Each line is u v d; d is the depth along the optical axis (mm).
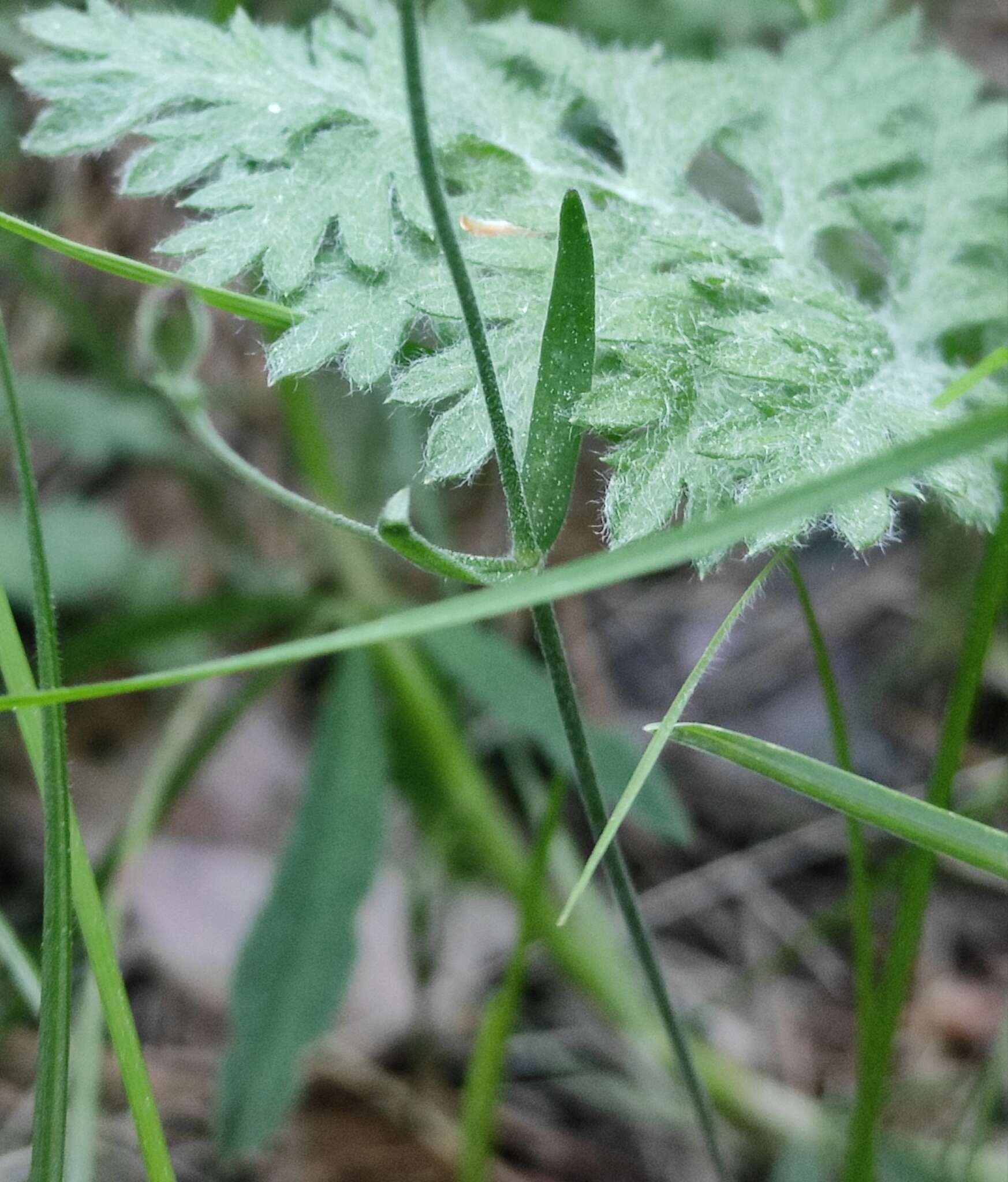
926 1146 348
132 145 392
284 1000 336
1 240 396
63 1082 260
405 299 275
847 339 276
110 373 439
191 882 424
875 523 262
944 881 429
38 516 264
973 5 548
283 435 468
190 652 478
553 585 245
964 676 280
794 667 494
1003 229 306
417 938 394
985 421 238
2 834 432
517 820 442
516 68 308
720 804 460
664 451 266
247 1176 355
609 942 366
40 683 263
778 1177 339
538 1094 381
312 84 288
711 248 286
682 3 424
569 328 264
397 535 254
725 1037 396
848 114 311
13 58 398
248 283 305
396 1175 359
